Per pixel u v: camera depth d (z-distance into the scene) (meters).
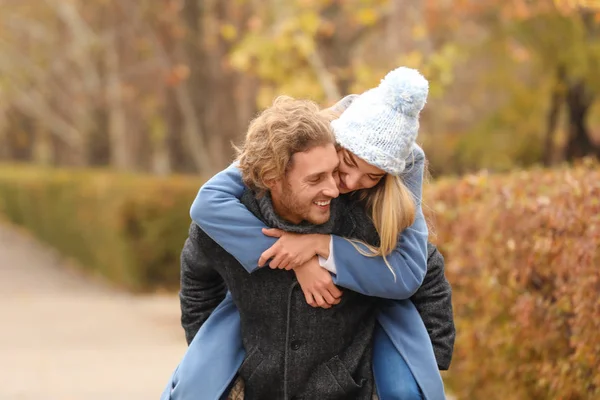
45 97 52.31
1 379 13.93
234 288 5.11
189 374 5.13
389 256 4.95
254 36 22.92
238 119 30.78
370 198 5.02
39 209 47.44
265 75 23.05
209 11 29.84
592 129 30.05
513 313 8.32
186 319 5.45
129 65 36.81
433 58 21.05
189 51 30.20
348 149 4.80
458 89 33.34
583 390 7.39
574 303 7.28
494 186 9.45
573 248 7.34
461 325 9.70
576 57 23.73
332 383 5.03
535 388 8.41
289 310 5.01
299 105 4.80
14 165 70.12
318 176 4.71
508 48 26.44
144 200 28.06
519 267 8.32
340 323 5.04
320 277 4.92
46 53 46.09
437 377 5.07
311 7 23.09
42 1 44.31
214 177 5.16
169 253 28.36
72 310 24.39
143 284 28.50
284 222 4.96
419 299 5.24
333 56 24.97
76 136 49.78
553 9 23.00
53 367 15.16
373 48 30.59
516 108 28.14
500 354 8.81
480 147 28.78
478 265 9.31
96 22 39.66
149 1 29.77
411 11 25.53
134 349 17.73
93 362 15.73
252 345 5.13
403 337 5.11
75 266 38.56
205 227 5.00
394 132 4.77
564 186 7.93
